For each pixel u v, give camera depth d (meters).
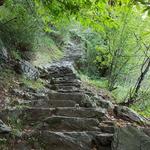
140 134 2.77
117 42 5.50
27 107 3.44
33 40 5.73
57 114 3.36
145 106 4.87
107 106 3.92
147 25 5.25
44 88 4.72
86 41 7.16
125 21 5.29
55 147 2.75
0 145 2.70
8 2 5.06
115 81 5.86
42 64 6.45
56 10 4.02
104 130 3.01
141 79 4.72
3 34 5.12
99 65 7.00
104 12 3.76
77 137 2.80
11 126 3.05
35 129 3.05
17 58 5.15
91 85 5.77
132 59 5.61
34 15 5.38
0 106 3.46
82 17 3.86
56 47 8.60
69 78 5.66
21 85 4.34
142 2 2.01
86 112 3.37
